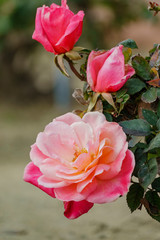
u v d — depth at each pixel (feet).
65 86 18.52
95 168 1.94
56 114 16.92
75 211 2.02
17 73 18.79
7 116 16.58
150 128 2.15
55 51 2.23
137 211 4.44
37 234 3.70
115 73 2.10
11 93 18.95
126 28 11.84
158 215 2.22
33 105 18.60
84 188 1.95
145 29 12.17
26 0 10.11
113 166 1.96
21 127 14.52
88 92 2.28
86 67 2.30
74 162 1.94
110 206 4.77
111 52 2.13
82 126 2.05
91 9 11.38
